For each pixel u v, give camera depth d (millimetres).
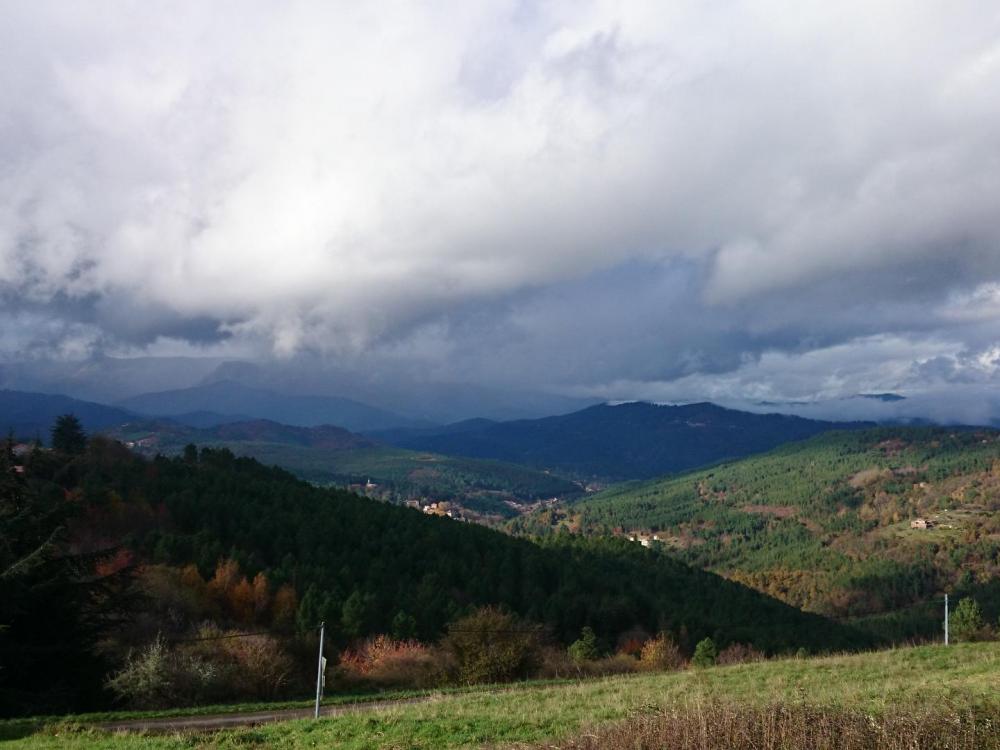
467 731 17625
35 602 28172
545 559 95125
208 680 31859
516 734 16922
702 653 60469
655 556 123250
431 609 64062
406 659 45875
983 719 13852
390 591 69625
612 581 93125
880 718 13125
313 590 58781
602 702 20594
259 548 75875
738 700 18562
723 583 117000
